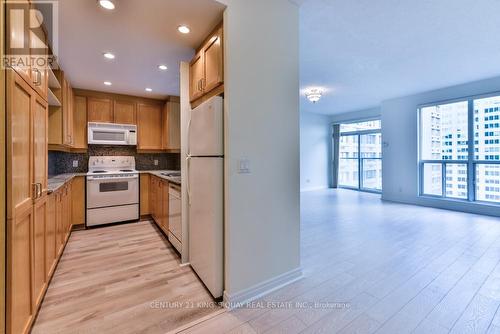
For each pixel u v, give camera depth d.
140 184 4.16
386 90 4.93
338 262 2.47
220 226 1.84
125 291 1.96
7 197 1.13
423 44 2.93
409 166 5.41
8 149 1.12
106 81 3.45
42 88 1.75
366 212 4.63
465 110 4.62
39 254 1.69
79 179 3.60
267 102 1.95
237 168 1.79
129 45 2.37
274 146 2.00
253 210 1.88
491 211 4.27
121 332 1.50
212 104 1.80
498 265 2.37
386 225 3.77
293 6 2.12
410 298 1.84
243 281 1.83
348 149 7.78
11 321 1.14
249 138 1.85
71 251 2.79
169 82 3.51
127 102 4.21
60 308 1.74
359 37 2.75
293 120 2.12
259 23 1.89
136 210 4.06
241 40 1.79
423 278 2.13
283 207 2.07
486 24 2.49
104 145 4.26
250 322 1.59
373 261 2.49
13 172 1.16
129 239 3.20
